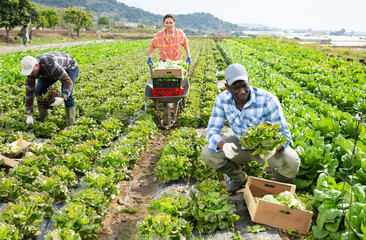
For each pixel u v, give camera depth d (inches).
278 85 487.5
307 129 263.6
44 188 203.8
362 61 957.8
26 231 169.3
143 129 318.0
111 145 293.3
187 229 159.5
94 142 285.3
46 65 287.0
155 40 386.0
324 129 279.1
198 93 502.0
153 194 228.2
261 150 164.2
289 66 805.2
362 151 224.4
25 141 278.4
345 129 285.3
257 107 184.7
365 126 284.2
